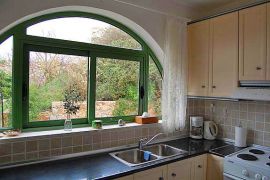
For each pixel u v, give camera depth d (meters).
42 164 1.85
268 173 1.78
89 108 2.32
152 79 2.82
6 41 1.89
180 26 2.69
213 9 2.87
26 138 1.81
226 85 2.33
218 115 2.83
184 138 2.85
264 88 2.03
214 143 2.62
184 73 2.71
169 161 2.01
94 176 1.63
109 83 2.47
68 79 2.21
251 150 2.30
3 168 1.73
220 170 2.20
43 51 2.06
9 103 1.92
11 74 1.92
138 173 1.81
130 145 2.39
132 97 2.66
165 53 2.59
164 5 2.57
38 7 1.84
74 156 2.04
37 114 2.04
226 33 2.34
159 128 2.63
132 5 2.34
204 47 2.57
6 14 1.72
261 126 2.41
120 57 2.53
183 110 2.70
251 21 2.12
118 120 2.50
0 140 1.71
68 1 1.96
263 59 2.02
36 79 2.03
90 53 2.31
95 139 2.16
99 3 2.12
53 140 1.94
